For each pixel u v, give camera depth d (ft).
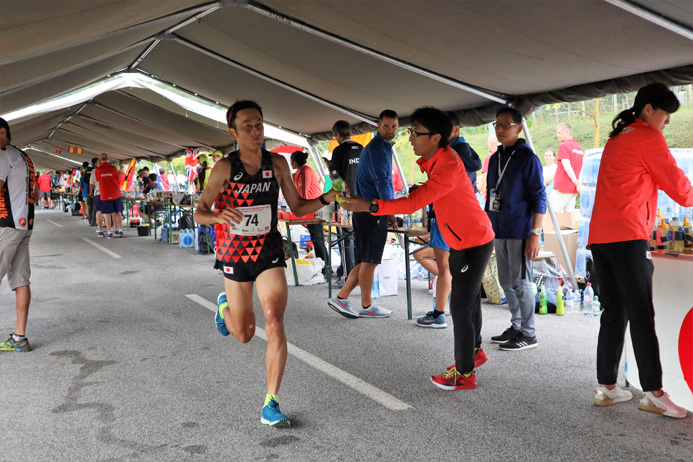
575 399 12.69
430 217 18.99
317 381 14.01
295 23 20.83
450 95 24.50
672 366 12.18
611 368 12.19
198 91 38.58
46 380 14.24
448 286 18.70
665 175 11.28
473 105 25.17
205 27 25.38
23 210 16.26
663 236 12.59
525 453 10.19
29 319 20.43
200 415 12.02
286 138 42.47
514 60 18.62
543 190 16.05
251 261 11.48
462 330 13.09
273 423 11.32
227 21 23.81
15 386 13.84
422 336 17.99
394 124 18.90
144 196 55.01
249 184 11.30
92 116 58.13
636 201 11.55
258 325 19.45
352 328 19.04
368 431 11.18
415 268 28.60
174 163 119.96
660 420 11.52
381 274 24.26
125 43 25.66
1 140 15.98
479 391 13.25
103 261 35.01
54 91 33.63
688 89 63.57
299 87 30.09
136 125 55.26
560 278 22.71
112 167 49.26
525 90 21.80
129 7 16.35
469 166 17.48
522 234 16.17
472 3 15.20
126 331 18.76
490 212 16.55
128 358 15.93
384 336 18.03
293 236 33.73
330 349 16.67
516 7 14.83
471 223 12.69
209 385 13.79
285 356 11.53
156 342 17.48
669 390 12.26
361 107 30.60
